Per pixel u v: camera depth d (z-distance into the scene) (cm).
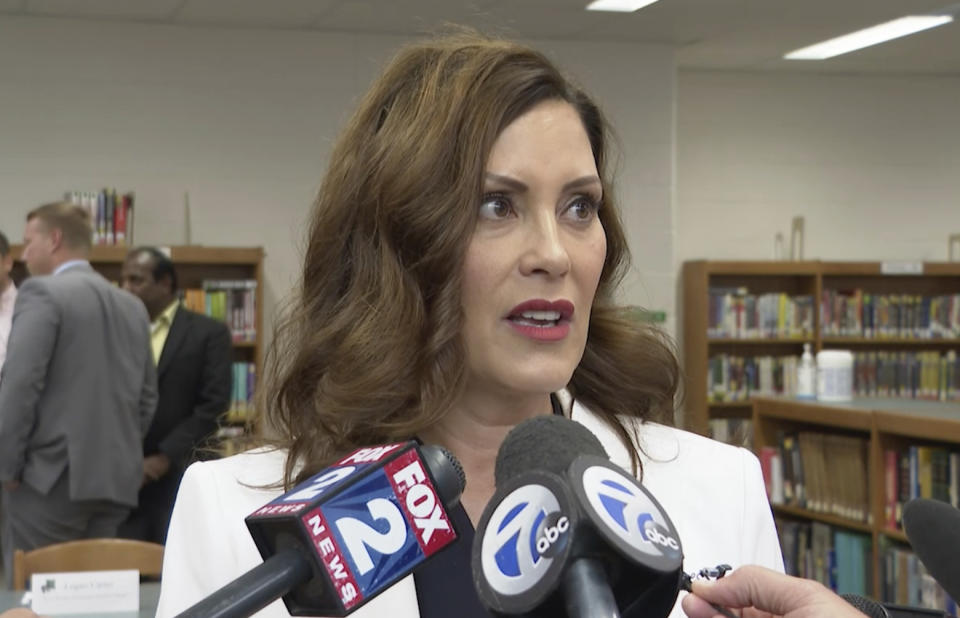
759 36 688
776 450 471
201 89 655
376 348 101
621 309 122
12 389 398
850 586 438
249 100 662
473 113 96
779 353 793
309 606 62
